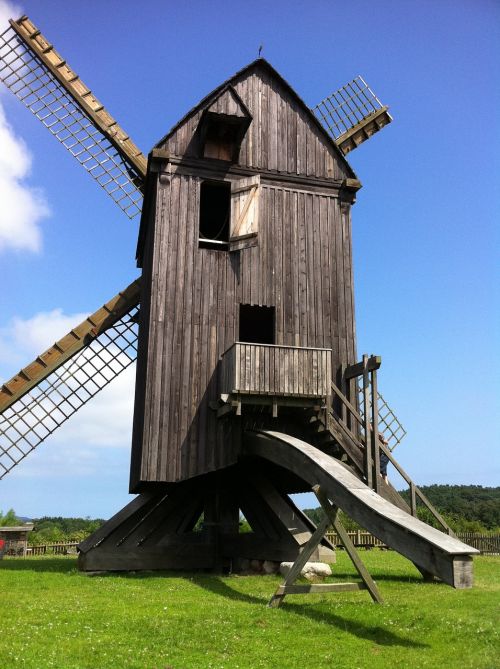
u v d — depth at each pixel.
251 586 12.89
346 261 17.44
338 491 10.20
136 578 14.27
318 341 16.58
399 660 7.28
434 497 75.00
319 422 14.87
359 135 21.86
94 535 15.48
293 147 17.86
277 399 14.38
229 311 16.22
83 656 7.41
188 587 12.80
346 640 8.16
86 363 20.47
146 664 7.14
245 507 16.88
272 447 13.42
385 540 8.94
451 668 6.90
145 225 20.06
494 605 9.77
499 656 7.23
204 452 15.11
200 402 15.41
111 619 9.32
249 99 17.83
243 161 17.33
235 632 8.53
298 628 8.73
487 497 73.94
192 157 16.97
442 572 7.93
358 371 15.47
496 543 26.03
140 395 17.22
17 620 9.17
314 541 10.35
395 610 9.40
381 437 17.08
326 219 17.61
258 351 14.33
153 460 14.73
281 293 16.69
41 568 16.36
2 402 19.08
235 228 16.50
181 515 16.41
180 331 15.74
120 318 20.59
